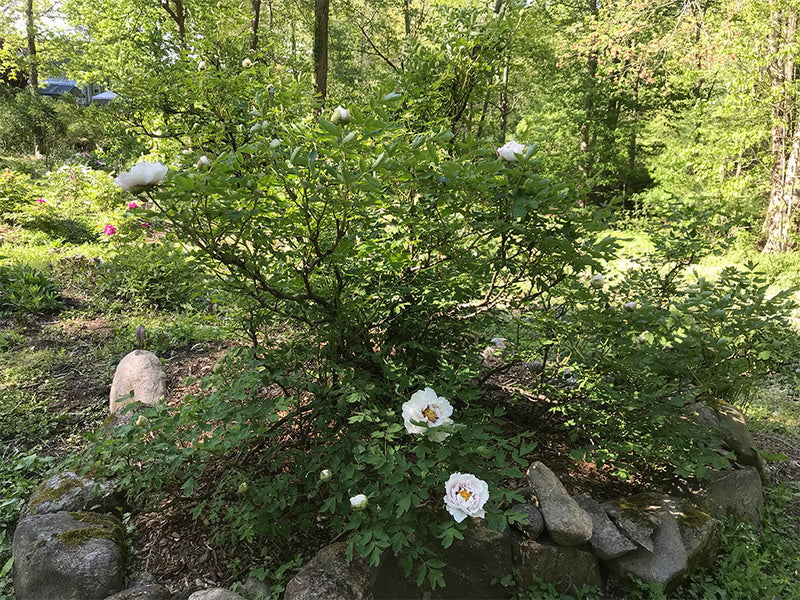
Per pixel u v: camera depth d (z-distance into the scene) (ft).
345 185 6.41
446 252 8.52
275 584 7.73
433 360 9.68
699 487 9.52
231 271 7.64
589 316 9.05
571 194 7.72
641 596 7.76
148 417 7.99
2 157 53.06
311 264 7.88
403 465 6.82
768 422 14.10
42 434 11.92
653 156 61.93
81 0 43.80
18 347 15.83
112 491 9.10
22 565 7.72
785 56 33.04
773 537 9.45
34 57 68.44
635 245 23.52
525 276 8.75
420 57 12.85
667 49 36.76
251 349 8.76
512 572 7.63
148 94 18.04
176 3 26.53
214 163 6.32
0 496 9.93
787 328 9.74
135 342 16.14
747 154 44.39
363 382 8.07
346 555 7.06
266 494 7.81
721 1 34.94
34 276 19.15
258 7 32.71
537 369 12.12
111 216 27.20
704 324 9.45
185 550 8.36
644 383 9.13
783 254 32.60
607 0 38.93
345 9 51.08
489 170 6.88
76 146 67.05
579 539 7.63
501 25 12.76
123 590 7.61
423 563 7.00
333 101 13.80
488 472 7.21
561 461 10.00
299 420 8.93
